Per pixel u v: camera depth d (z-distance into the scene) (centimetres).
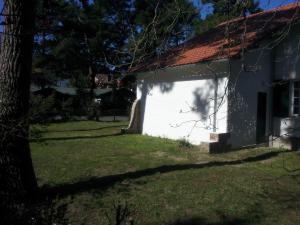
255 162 1131
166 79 1711
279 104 1477
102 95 4200
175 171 959
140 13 1509
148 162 1080
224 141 1330
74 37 2750
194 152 1287
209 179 881
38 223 303
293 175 958
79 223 598
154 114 1792
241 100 1396
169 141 1567
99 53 2758
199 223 611
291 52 1421
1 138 420
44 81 2708
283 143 1438
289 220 635
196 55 1512
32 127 464
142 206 681
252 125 1461
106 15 2630
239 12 622
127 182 840
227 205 697
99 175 907
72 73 3212
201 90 1507
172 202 707
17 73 661
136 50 628
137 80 1917
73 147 1354
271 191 802
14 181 395
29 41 678
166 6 668
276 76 1486
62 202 684
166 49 675
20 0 629
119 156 1179
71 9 2433
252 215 650
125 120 3108
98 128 2181
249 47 1265
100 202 698
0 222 295
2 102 648
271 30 1314
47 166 992
